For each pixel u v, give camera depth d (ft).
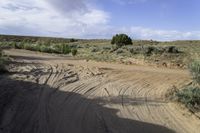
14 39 368.48
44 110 34.30
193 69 55.52
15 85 46.78
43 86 48.44
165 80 66.23
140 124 32.35
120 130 29.73
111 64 95.40
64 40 395.96
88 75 65.82
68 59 108.47
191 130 31.78
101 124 31.14
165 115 36.83
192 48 151.02
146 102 43.24
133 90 51.80
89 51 152.97
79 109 36.37
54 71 68.39
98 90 49.39
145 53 117.08
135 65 96.89
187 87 51.75
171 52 120.57
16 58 101.45
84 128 29.43
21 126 28.19
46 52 154.30
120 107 39.19
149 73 77.20
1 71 59.36
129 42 190.70
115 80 61.72
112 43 197.98
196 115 37.70
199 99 42.63
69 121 31.17
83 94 45.32
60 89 47.47
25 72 62.49
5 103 35.47
